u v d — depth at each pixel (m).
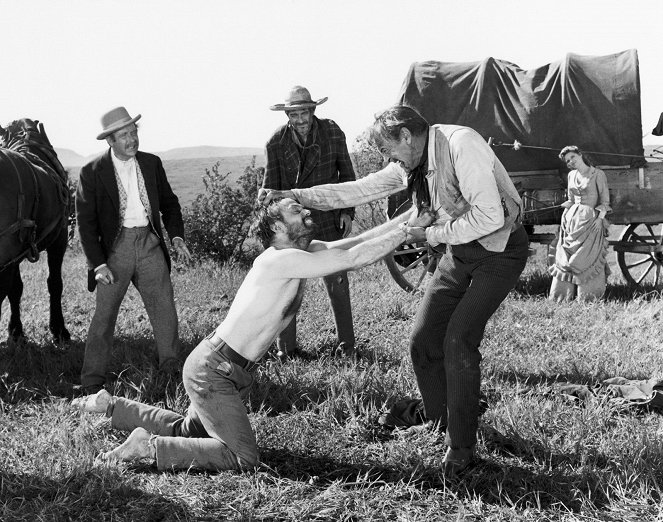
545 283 10.21
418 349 4.26
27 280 10.70
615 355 6.02
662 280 10.38
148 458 4.01
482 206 3.57
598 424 4.40
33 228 5.94
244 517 3.46
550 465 3.84
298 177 6.22
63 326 7.02
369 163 12.68
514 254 3.84
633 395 4.93
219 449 3.90
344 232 6.29
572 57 9.85
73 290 9.83
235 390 3.95
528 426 4.36
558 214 9.80
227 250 12.89
